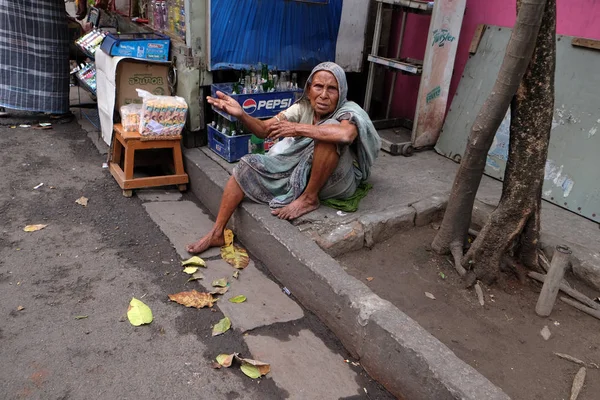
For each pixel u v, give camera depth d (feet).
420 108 13.58
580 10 11.27
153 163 14.16
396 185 11.83
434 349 6.58
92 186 13.03
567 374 7.25
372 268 9.50
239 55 13.19
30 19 16.01
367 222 9.93
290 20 13.60
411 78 15.81
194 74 12.92
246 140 12.74
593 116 10.85
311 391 7.11
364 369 7.59
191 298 8.75
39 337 7.68
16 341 7.55
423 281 9.21
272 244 9.51
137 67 12.89
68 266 9.55
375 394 7.15
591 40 10.86
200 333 8.05
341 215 10.11
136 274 9.47
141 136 12.12
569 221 10.62
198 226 11.46
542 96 7.99
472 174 8.87
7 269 9.29
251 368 7.35
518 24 7.09
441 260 9.78
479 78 13.20
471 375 6.18
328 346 8.00
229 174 12.07
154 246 10.48
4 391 6.67
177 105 12.14
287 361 7.61
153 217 11.70
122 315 8.32
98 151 15.40
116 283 9.15
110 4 19.61
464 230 9.63
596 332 8.13
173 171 13.83
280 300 9.01
